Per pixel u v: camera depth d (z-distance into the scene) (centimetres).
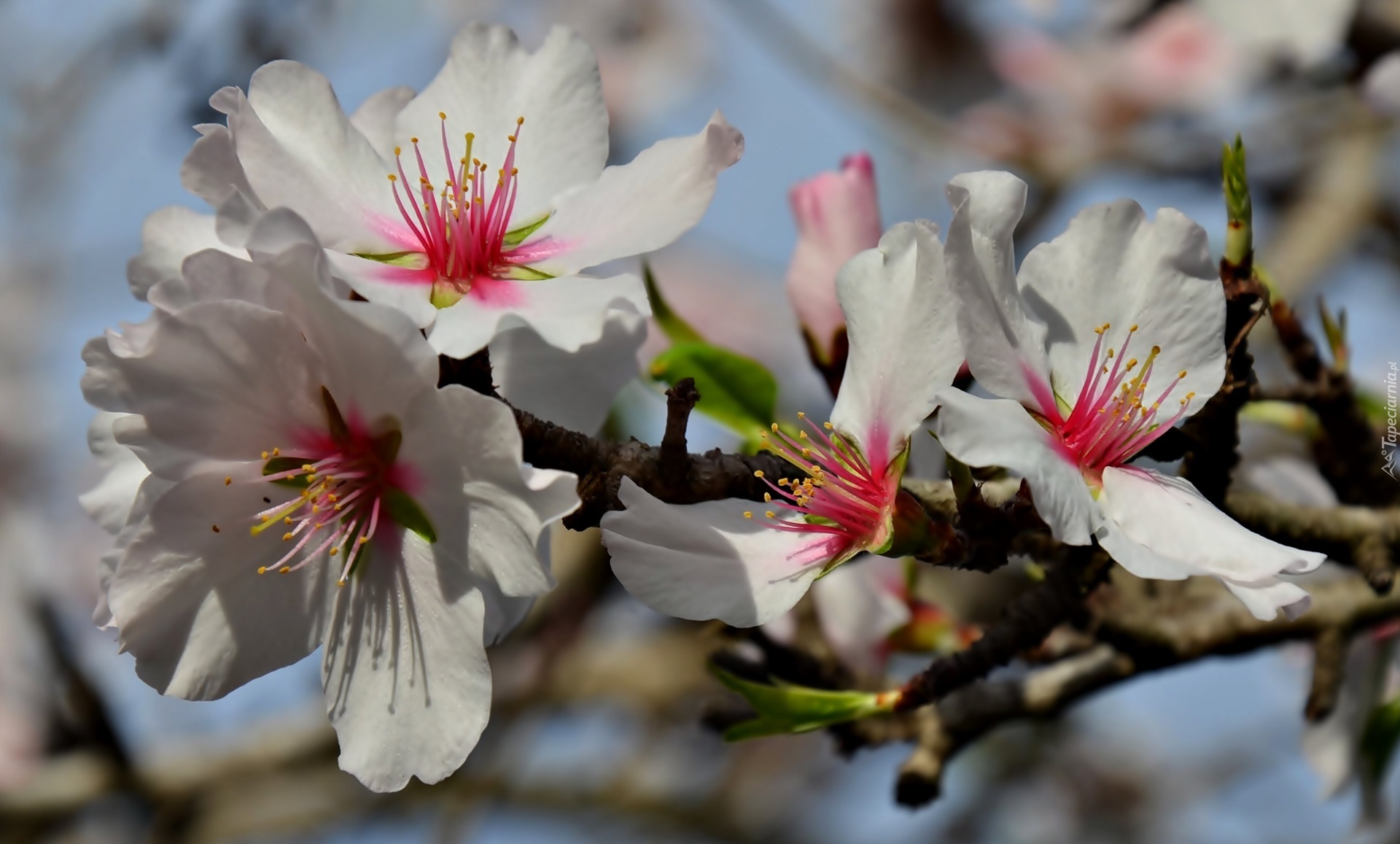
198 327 39
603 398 42
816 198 43
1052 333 40
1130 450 40
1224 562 39
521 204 41
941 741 44
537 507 39
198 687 40
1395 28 52
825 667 44
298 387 40
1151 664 44
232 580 40
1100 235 40
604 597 63
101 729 59
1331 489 44
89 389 39
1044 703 44
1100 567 41
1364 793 46
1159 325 40
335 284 40
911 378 40
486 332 39
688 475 40
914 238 40
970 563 40
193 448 40
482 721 39
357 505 40
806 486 40
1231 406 40
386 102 42
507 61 42
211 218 41
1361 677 46
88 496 41
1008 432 39
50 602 59
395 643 40
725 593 40
